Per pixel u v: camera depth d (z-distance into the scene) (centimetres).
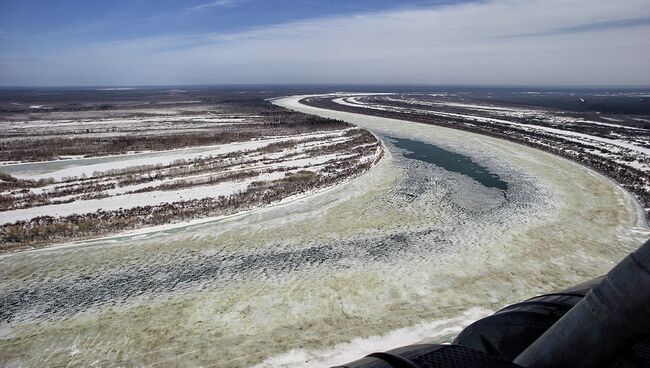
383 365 350
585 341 345
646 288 292
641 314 303
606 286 328
